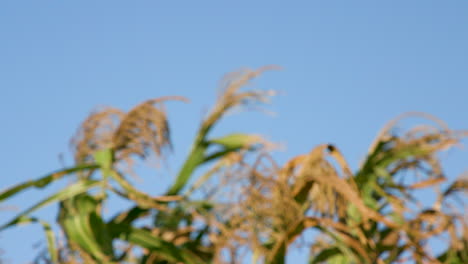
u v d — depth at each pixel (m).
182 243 9.90
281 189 8.66
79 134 10.40
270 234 8.86
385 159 11.62
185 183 11.02
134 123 10.30
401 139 11.70
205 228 9.87
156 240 9.53
